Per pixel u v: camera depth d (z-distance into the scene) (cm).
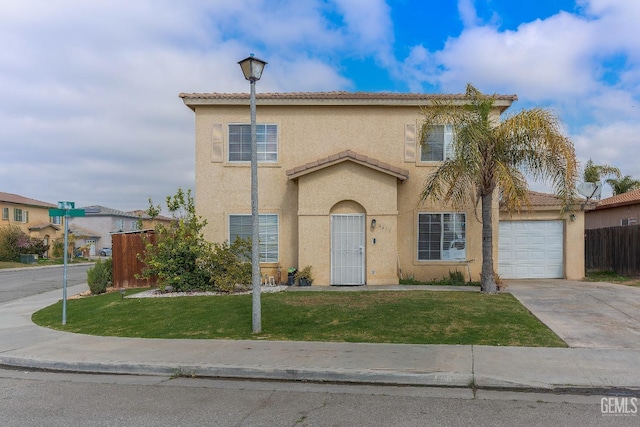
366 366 707
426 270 1584
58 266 3897
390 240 1513
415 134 1605
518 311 1043
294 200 1616
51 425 534
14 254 4294
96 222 6119
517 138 1185
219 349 830
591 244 2000
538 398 600
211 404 599
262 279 1573
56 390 675
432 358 739
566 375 655
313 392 642
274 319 1037
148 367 754
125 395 645
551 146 1152
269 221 1623
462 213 1583
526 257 1697
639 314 1015
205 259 1464
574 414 541
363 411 564
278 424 527
